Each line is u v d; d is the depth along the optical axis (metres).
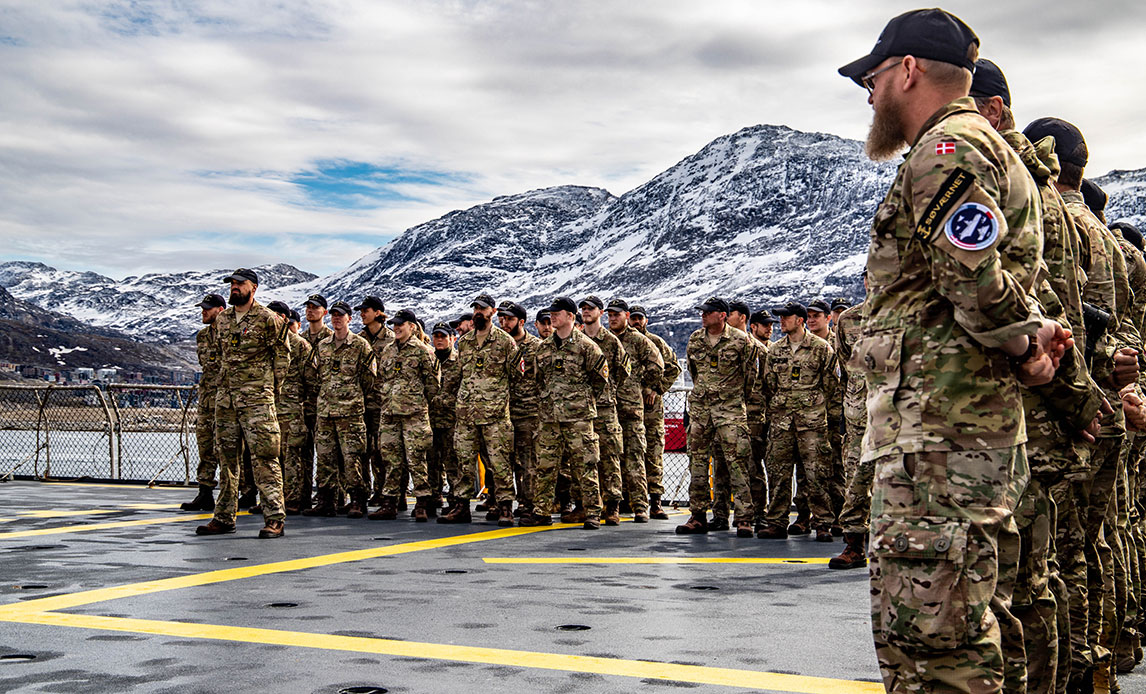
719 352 8.77
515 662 4.00
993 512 2.18
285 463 10.54
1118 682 3.84
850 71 2.58
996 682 2.14
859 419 7.05
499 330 9.65
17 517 9.51
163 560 6.77
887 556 2.24
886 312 2.35
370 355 10.28
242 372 8.06
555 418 9.27
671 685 3.67
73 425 14.56
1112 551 3.68
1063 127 3.69
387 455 9.92
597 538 8.38
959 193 2.16
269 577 6.09
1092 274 3.58
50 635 4.45
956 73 2.41
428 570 6.44
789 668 3.94
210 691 3.56
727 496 9.19
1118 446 3.44
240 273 8.04
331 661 3.99
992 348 2.20
